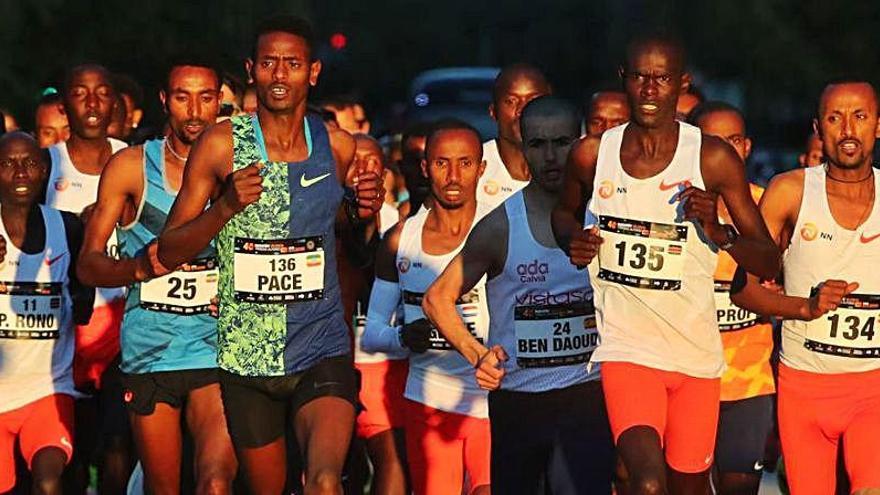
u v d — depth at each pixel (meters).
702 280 13.19
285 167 12.73
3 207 15.39
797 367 14.10
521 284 14.32
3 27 31.25
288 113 12.73
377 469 16.03
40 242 15.46
